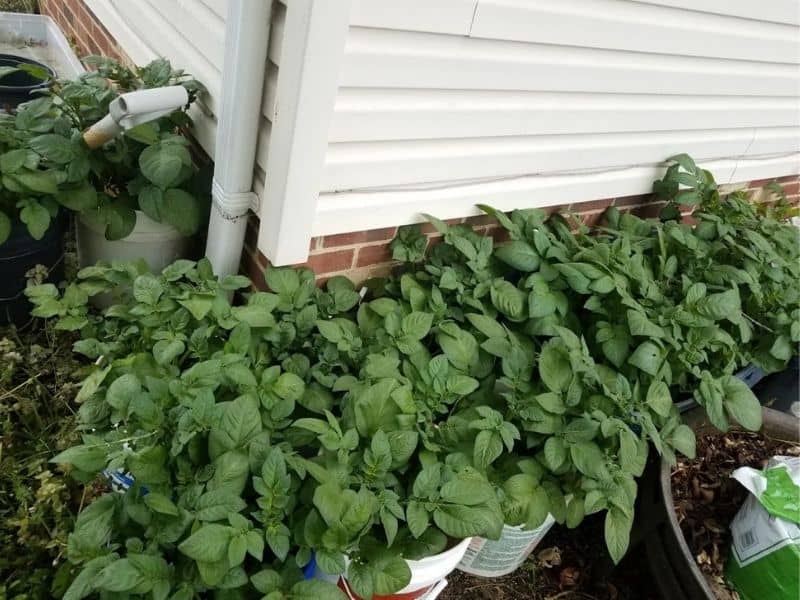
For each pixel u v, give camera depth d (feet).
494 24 5.81
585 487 5.26
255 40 5.08
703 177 8.92
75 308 5.59
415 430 5.11
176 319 5.29
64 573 4.50
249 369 5.12
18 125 6.20
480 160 6.83
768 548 5.94
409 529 4.49
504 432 5.11
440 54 5.69
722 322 7.69
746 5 7.63
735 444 7.80
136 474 4.09
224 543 3.79
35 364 6.57
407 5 5.19
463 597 6.49
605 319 6.88
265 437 4.40
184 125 7.04
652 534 6.31
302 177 5.44
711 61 7.97
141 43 7.95
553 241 7.15
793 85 9.37
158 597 3.67
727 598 6.36
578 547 7.22
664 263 7.57
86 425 4.77
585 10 6.36
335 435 4.64
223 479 4.10
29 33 11.19
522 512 5.10
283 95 5.11
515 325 6.70
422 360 5.73
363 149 5.88
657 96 7.86
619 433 5.46
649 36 7.08
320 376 5.51
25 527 4.98
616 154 8.16
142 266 5.89
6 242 6.24
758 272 7.95
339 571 4.03
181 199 6.39
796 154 10.87
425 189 6.66
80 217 6.85
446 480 4.70
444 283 6.45
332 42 4.85
